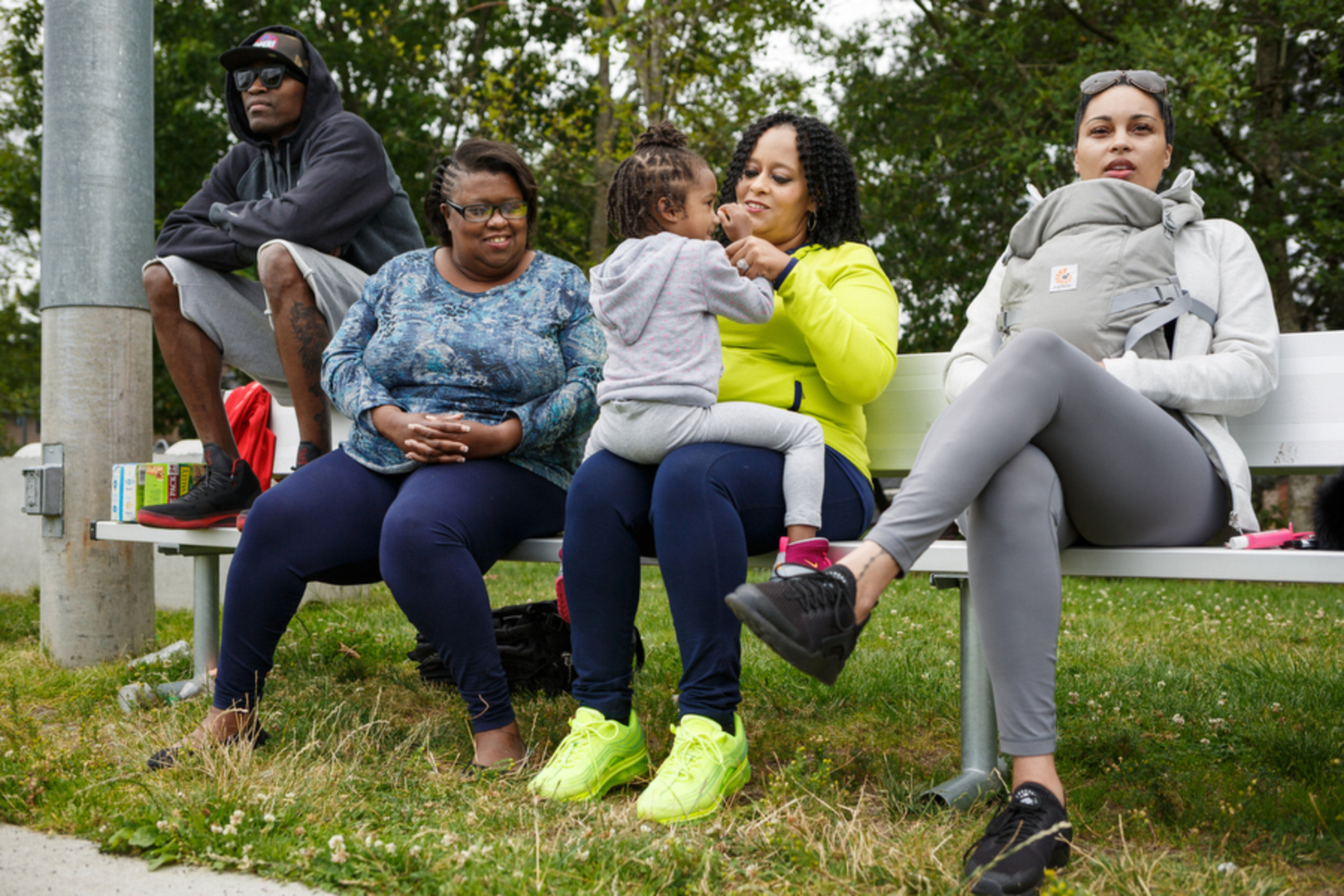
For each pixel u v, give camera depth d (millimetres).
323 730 2643
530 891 1657
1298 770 2312
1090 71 11156
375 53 15547
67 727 2945
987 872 1634
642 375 2209
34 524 6863
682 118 10727
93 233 4129
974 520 1867
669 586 2135
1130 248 2357
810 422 2293
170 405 16891
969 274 13641
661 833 1925
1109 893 1671
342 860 1751
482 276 2756
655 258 2266
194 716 2764
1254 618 5008
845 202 2652
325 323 3264
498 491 2482
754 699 3166
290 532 2463
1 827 2027
